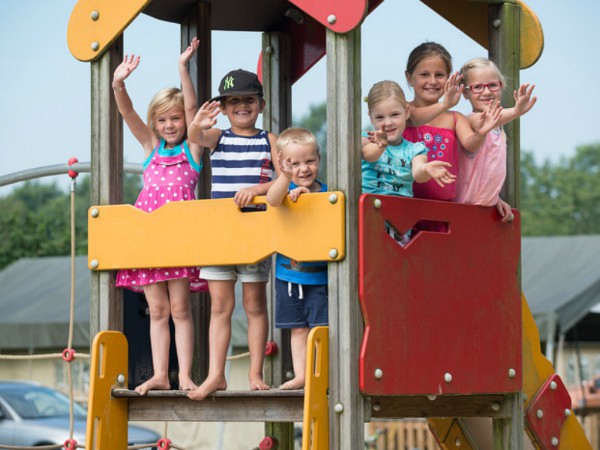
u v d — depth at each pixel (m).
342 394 9.00
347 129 9.14
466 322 9.92
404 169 9.82
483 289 10.13
